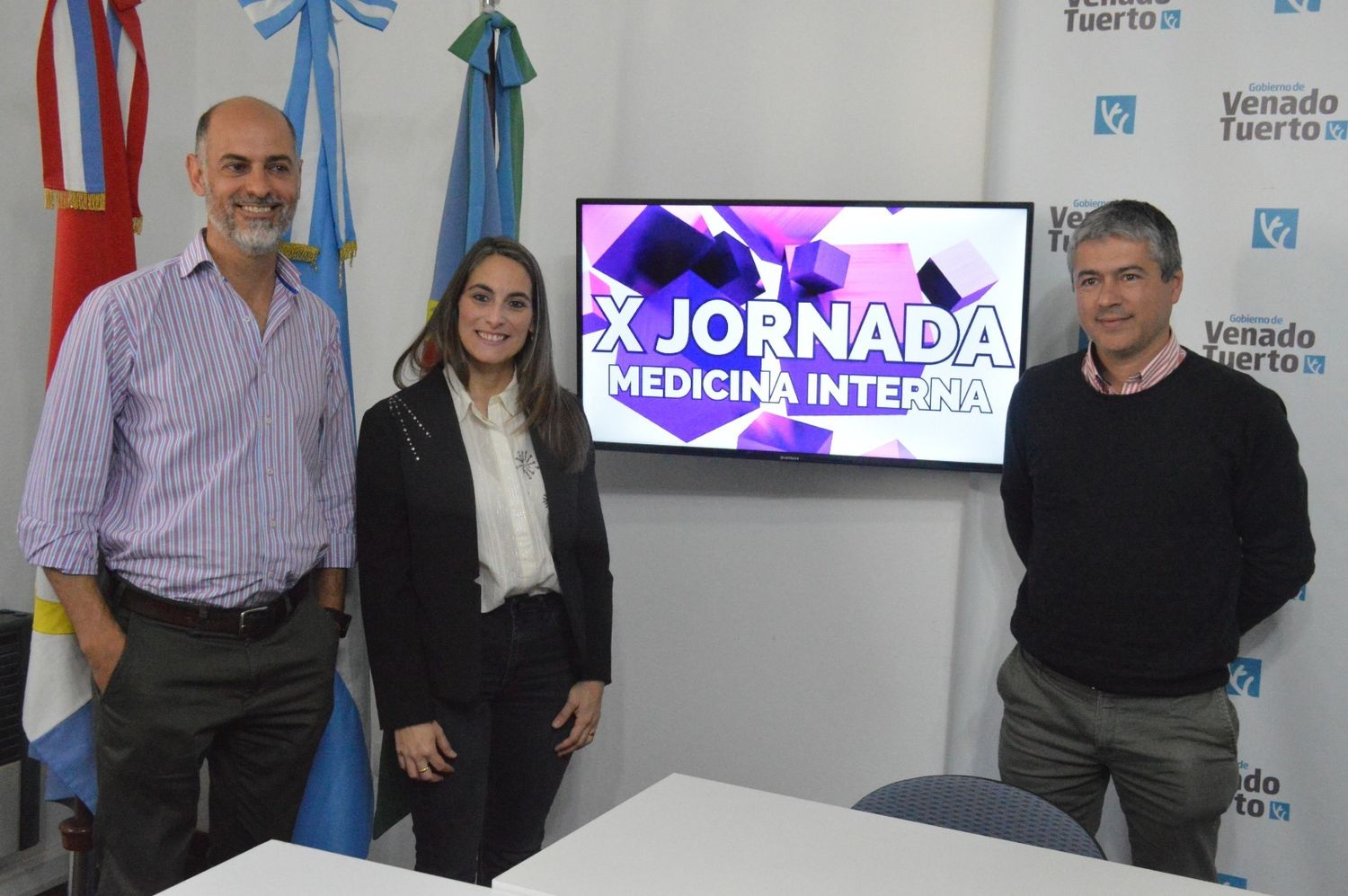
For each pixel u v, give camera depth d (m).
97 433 2.00
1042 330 2.57
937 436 2.59
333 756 2.51
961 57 2.67
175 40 3.24
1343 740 2.40
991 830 1.78
